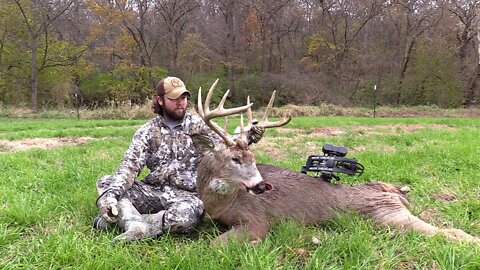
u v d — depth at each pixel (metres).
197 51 37.16
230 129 13.14
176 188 4.48
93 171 6.73
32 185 5.86
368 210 4.20
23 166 7.15
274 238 3.84
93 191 5.32
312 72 40.47
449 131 13.05
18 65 33.53
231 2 38.91
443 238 3.68
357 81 37.94
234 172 3.88
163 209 4.45
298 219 4.13
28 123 18.84
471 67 35.75
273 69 42.62
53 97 34.06
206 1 41.84
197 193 4.43
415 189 5.45
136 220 3.92
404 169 6.50
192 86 36.25
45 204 4.74
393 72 38.94
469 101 35.62
